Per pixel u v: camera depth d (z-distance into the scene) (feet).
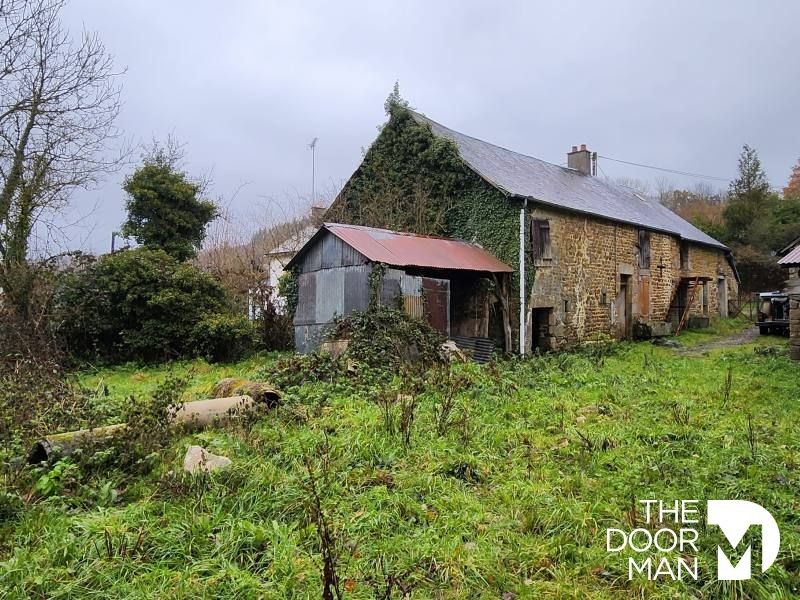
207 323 46.78
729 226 112.88
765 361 40.55
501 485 15.58
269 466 15.89
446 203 52.49
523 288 47.37
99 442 16.96
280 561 11.01
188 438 19.45
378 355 32.96
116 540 11.71
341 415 22.50
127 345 47.26
